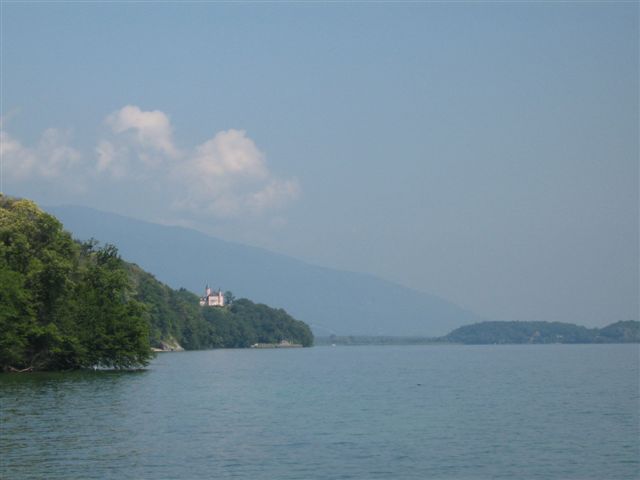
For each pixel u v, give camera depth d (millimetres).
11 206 129500
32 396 77438
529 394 90188
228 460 44188
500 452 47375
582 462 44375
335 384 110125
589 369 159875
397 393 92625
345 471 41688
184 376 123250
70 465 42062
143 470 41156
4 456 44344
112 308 123500
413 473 41375
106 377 109875
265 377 129000
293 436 53219
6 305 109312
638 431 56250
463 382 115500
